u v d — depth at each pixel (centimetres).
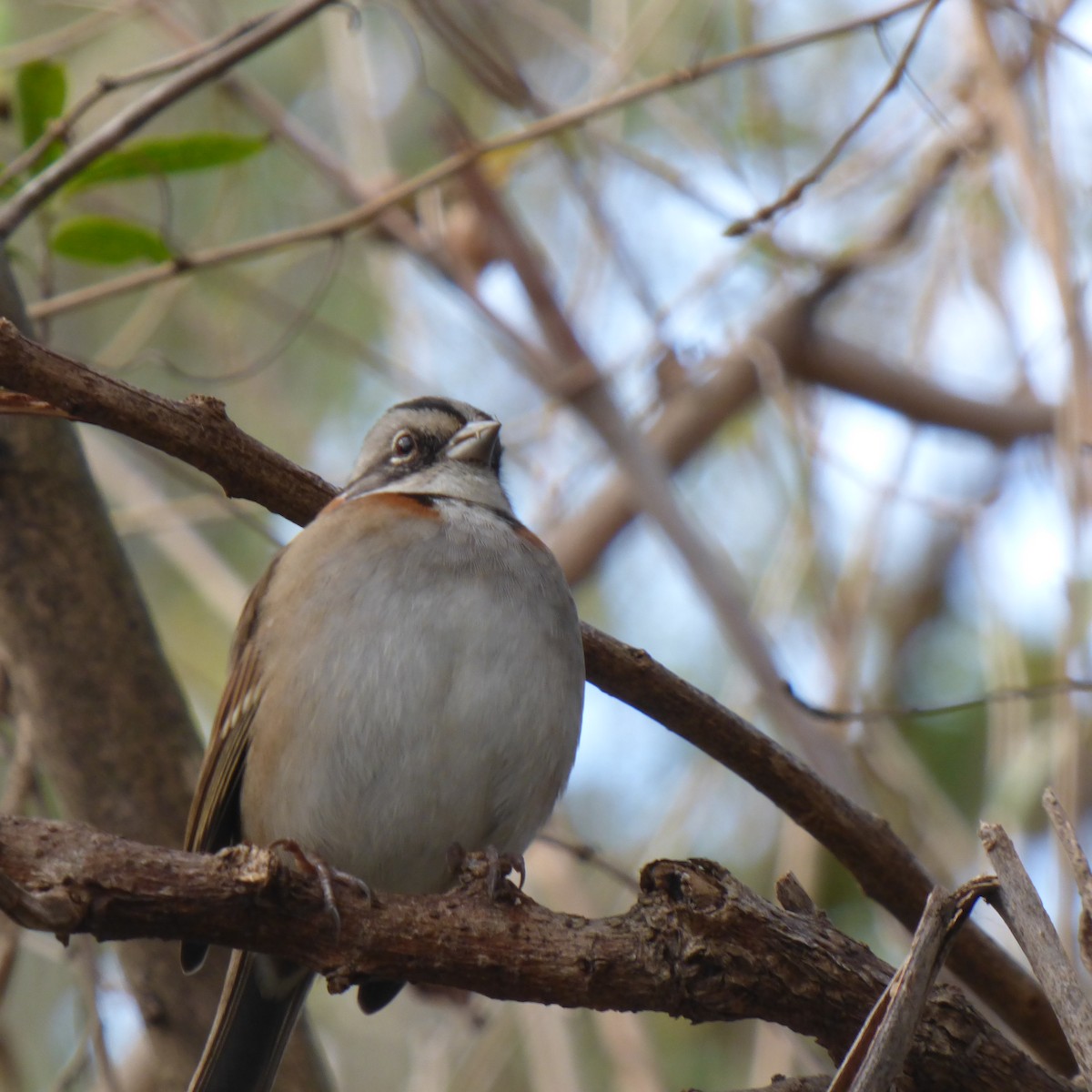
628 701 783
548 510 1172
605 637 775
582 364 1137
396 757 798
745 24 1148
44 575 916
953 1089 635
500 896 608
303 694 805
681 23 1291
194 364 1353
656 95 1141
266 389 1327
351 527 847
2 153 1186
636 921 607
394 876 843
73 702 925
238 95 1233
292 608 826
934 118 1006
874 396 1312
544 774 825
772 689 979
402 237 1220
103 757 929
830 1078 667
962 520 1080
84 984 937
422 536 836
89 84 1317
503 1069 1134
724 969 601
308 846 818
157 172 952
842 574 1138
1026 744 1002
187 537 1219
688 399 1307
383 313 1333
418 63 1133
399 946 590
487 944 596
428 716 798
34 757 957
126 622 935
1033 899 559
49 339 1031
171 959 945
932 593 1330
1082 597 847
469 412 998
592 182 1246
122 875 543
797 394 1290
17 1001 1218
